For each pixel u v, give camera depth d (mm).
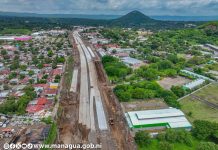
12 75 122062
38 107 85562
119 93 97312
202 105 93062
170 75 132125
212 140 67375
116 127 74688
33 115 80188
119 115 82875
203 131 66875
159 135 66938
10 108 81812
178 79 126625
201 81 120188
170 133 66312
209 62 163750
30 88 101750
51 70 137250
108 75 130625
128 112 81438
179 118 77562
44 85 109438
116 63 144625
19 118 77875
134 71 135625
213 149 58938
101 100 96188
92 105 91250
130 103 93000
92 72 136875
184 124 73750
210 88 113125
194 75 131375
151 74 124562
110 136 69312
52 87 107125
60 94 101250
